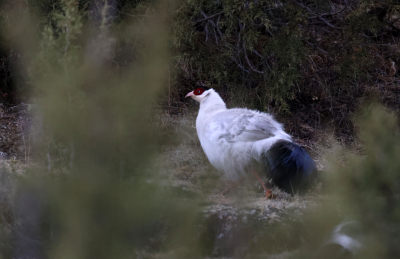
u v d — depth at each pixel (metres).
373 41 22.91
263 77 19.91
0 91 18.80
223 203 11.73
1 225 9.05
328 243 7.55
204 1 19.19
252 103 19.58
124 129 5.56
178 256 6.04
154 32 6.30
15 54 17.16
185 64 19.94
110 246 5.38
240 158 12.77
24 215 7.71
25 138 15.64
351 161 7.38
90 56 6.52
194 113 18.41
